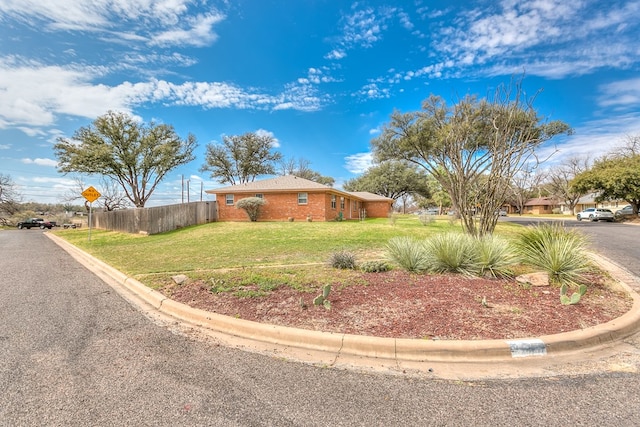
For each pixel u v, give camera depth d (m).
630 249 9.34
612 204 42.09
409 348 2.86
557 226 6.04
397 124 23.30
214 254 9.11
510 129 7.10
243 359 2.86
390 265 6.01
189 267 7.08
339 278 5.30
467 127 7.59
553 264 4.95
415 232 13.43
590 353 2.88
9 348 3.08
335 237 12.09
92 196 16.05
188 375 2.55
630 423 1.88
